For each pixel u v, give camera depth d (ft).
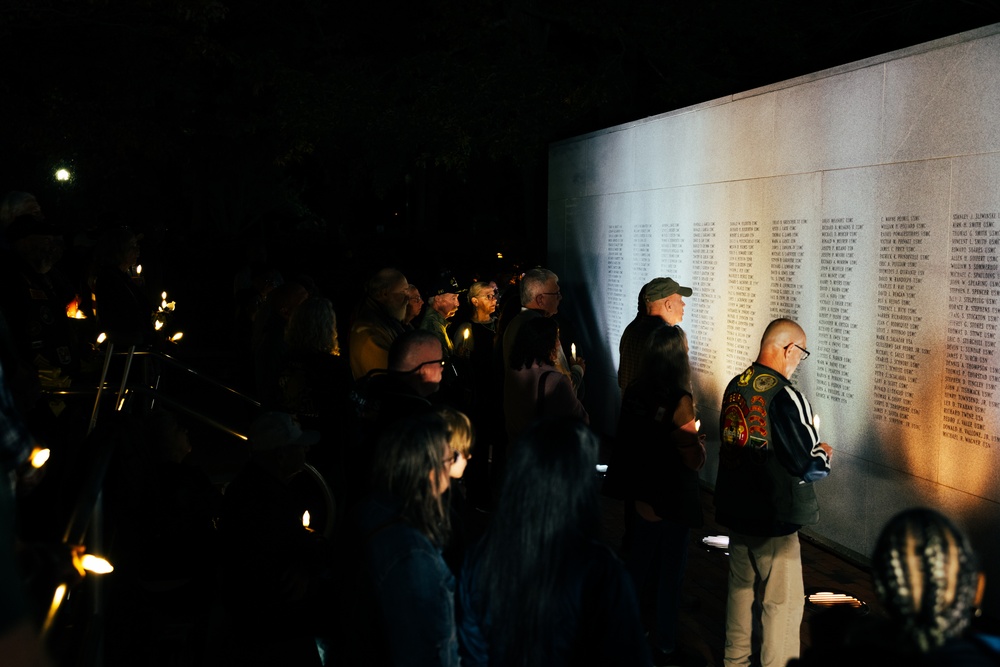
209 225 92.38
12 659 5.26
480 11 52.95
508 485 8.57
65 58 57.77
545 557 8.31
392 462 9.82
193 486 15.67
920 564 5.93
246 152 83.10
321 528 19.99
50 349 17.19
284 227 115.24
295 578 13.85
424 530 9.77
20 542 7.85
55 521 14.28
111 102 59.52
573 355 24.75
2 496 5.54
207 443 31.78
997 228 17.31
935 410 18.94
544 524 8.34
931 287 18.95
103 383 16.92
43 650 5.56
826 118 21.91
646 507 16.39
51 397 18.16
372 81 54.03
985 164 17.54
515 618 8.36
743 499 14.74
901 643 5.94
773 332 14.93
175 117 67.72
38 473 10.69
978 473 17.93
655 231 30.14
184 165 84.53
